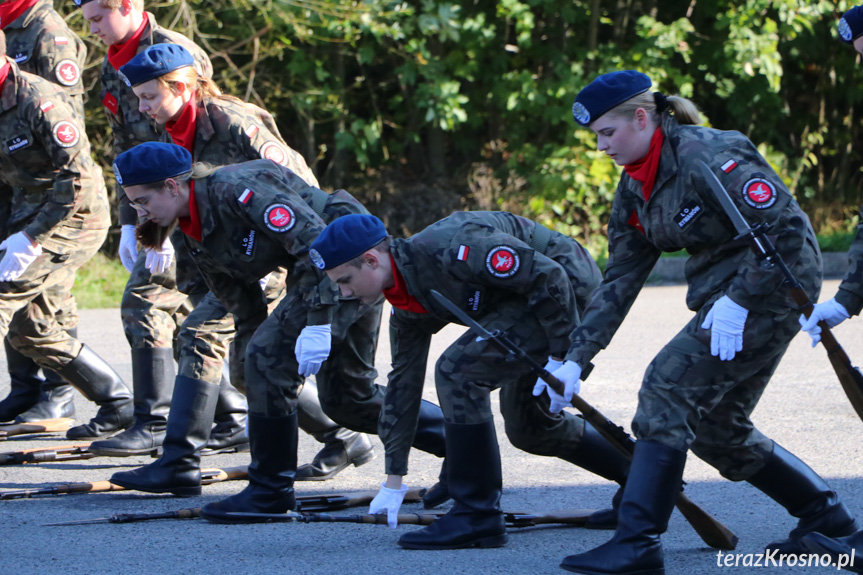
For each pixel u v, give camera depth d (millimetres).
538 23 32844
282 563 7660
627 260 7629
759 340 7020
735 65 30672
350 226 7582
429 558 7727
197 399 9875
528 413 8422
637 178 7207
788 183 33906
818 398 13586
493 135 34125
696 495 9633
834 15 33125
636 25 32375
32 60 12570
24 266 11125
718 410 7520
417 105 30328
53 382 12969
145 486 9773
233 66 29016
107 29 10953
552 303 7715
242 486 10297
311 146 33469
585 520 8695
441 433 9328
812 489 7707
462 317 7215
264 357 8711
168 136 10727
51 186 11484
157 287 11305
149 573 7465
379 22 29406
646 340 18422
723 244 7133
